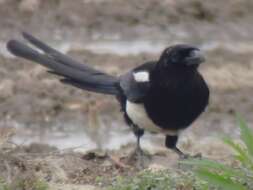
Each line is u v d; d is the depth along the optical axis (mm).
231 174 9359
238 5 20938
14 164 10711
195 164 9195
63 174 10773
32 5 20000
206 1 20812
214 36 19906
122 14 20078
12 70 17125
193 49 11094
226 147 13555
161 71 11203
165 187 9695
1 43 18766
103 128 15125
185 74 11125
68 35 19453
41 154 11438
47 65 12703
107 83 12406
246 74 17656
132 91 11406
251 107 16312
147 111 11312
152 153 12188
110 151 12688
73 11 20047
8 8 19938
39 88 16312
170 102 11156
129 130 15047
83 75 12586
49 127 15141
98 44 19078
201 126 15492
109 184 10344
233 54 18594
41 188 10039
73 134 14805
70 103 15938
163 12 20297
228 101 16469
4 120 15367
